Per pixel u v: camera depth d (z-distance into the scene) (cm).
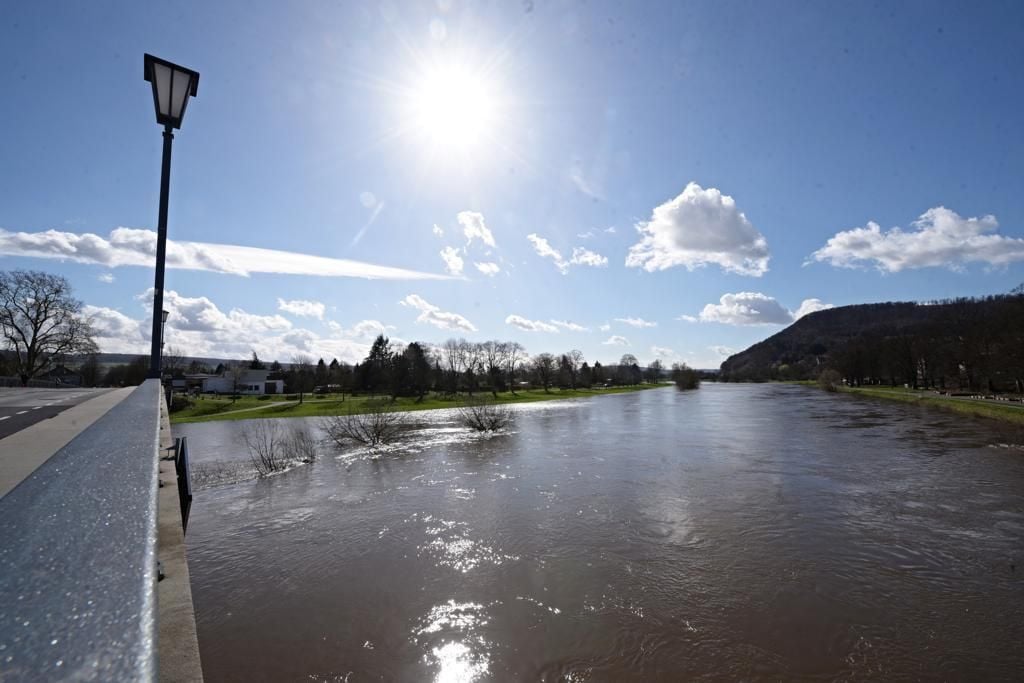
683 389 11362
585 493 1752
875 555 1187
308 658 838
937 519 1435
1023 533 1321
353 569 1156
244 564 1195
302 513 1587
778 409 5353
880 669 792
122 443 287
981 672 784
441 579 1097
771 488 1784
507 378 10925
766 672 787
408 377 7675
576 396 9044
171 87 818
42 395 1648
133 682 64
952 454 2392
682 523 1419
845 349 10725
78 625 85
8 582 106
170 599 244
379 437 3166
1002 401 4744
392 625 926
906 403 5741
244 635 904
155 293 869
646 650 841
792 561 1158
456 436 3338
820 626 902
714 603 980
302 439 2945
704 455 2461
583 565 1150
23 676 62
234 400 6538
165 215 873
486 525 1430
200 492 1898
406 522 1471
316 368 10138
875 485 1814
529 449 2748
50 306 4712
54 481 203
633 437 3181
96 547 133
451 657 833
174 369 8788
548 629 903
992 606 960
